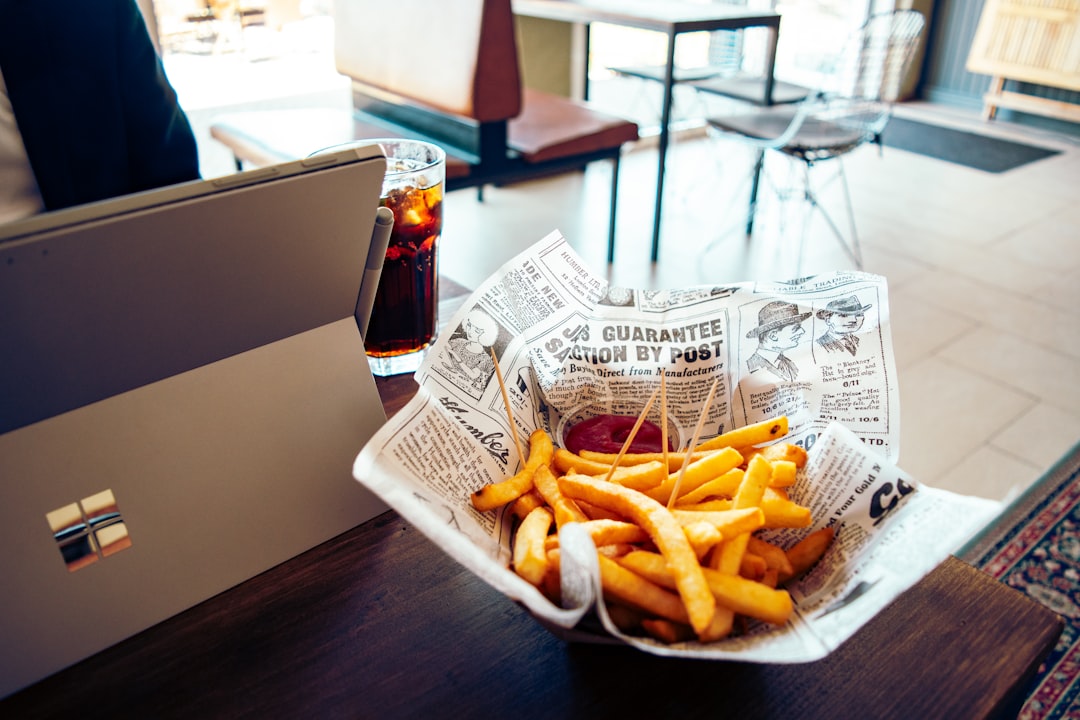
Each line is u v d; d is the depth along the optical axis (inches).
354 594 24.7
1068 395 89.1
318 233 22.7
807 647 18.7
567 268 30.8
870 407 27.0
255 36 121.3
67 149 40.1
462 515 23.4
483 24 85.0
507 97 90.5
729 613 20.1
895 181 156.6
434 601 24.5
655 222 117.3
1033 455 79.0
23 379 19.7
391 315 35.2
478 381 27.4
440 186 34.8
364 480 19.8
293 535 26.0
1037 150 177.3
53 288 18.3
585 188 150.8
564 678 22.0
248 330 24.1
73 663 22.1
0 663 21.0
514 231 129.0
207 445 24.0
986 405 86.7
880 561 21.1
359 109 111.5
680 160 169.3
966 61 205.9
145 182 43.8
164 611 23.5
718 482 23.7
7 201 39.5
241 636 23.2
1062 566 65.5
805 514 22.4
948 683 21.8
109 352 20.9
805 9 185.2
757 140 108.5
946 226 135.7
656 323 30.1
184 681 21.8
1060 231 134.2
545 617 18.6
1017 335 101.1
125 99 41.6
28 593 21.3
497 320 28.9
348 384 27.0
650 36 197.8
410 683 21.8
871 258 123.1
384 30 98.8
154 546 23.2
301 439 26.0
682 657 20.6
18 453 20.8
